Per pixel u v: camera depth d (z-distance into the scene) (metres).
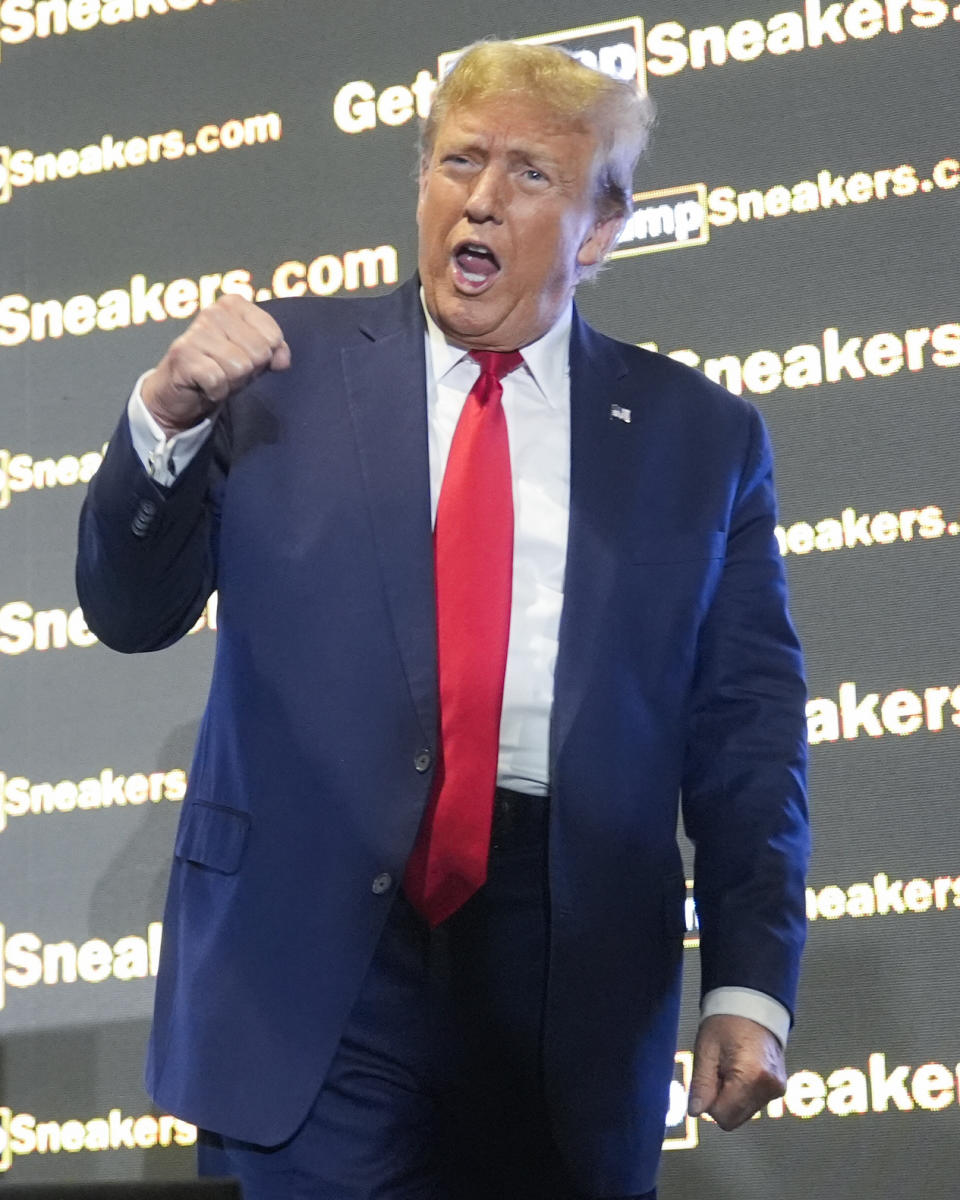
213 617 2.88
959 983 2.45
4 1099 2.77
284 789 1.58
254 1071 1.52
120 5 3.12
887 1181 2.42
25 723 2.91
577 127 1.75
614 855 1.63
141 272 3.03
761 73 2.77
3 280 3.08
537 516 1.71
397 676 1.59
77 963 2.81
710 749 1.77
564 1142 1.61
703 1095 1.62
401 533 1.63
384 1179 1.56
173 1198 1.11
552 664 1.66
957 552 2.56
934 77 2.71
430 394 1.75
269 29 3.05
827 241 2.70
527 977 1.61
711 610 1.79
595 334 1.86
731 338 2.70
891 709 2.54
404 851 1.56
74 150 3.10
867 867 2.50
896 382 2.63
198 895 1.60
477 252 1.71
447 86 1.78
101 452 2.99
